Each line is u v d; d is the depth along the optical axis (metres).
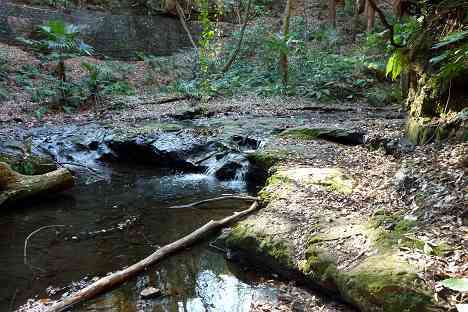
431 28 5.89
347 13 18.61
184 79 14.24
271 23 18.03
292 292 3.53
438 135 5.30
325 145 7.02
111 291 3.68
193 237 4.52
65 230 5.01
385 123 8.26
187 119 10.05
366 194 4.54
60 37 10.88
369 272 3.04
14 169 6.65
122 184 6.86
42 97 10.97
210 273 3.96
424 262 3.01
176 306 3.44
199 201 5.84
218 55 15.51
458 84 5.34
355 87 12.38
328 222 3.99
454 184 3.99
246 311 3.32
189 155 7.79
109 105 11.06
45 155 7.91
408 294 2.76
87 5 17.31
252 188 6.52
